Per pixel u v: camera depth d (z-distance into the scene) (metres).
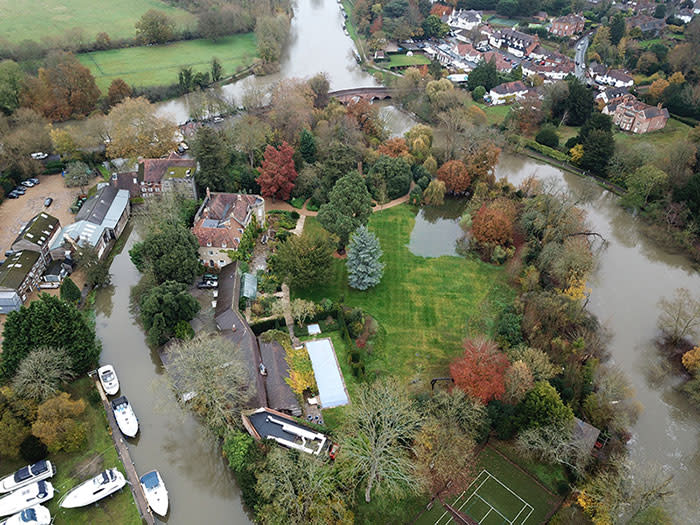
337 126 164.88
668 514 73.69
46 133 154.25
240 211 121.31
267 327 100.88
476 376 81.81
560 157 175.12
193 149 142.62
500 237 124.38
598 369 94.25
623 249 135.88
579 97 195.38
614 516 68.31
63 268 112.75
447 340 102.88
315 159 155.75
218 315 100.88
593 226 143.88
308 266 106.12
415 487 70.25
